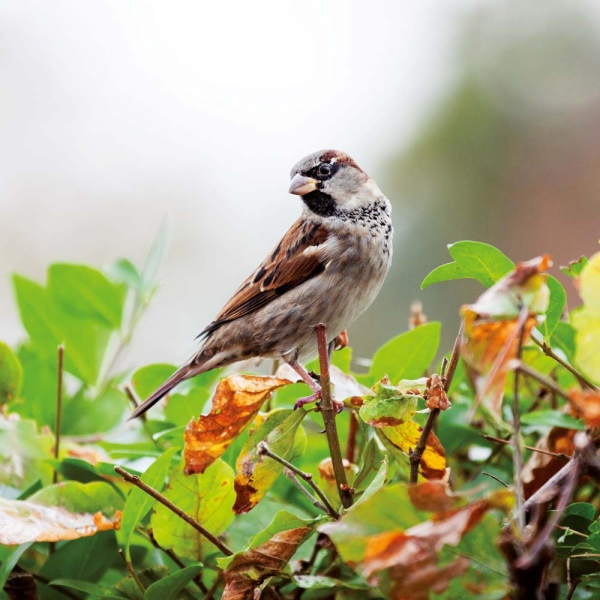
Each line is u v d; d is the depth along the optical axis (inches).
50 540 99.0
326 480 102.3
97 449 104.0
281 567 93.4
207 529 101.7
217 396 101.3
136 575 101.7
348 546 72.0
